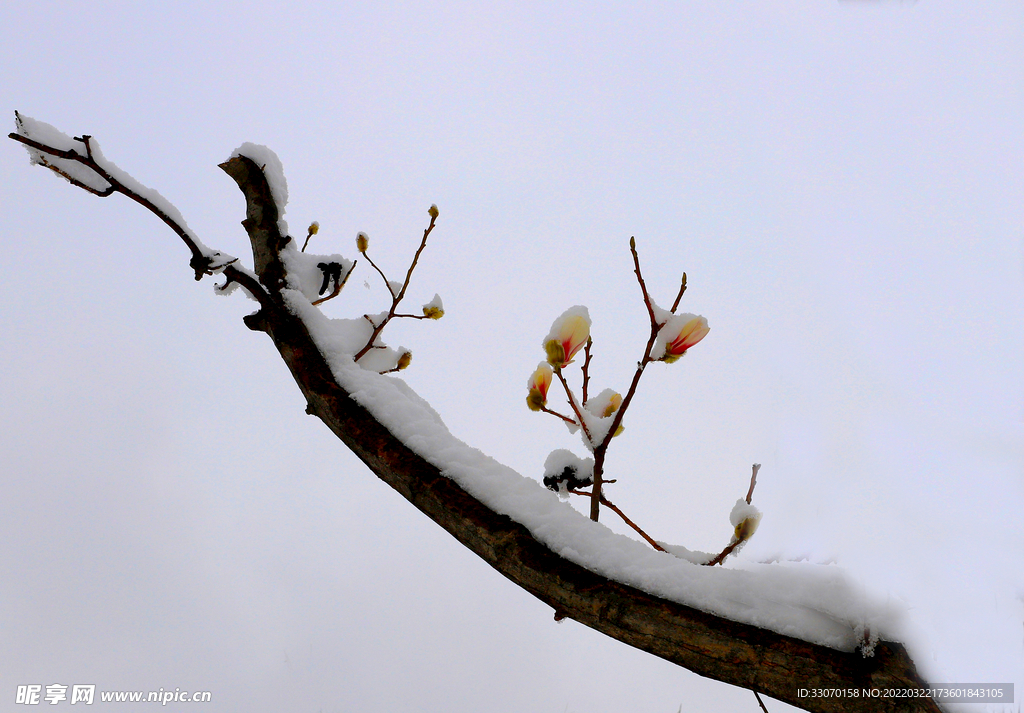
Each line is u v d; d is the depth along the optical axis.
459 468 2.78
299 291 2.97
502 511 2.75
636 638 2.68
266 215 3.03
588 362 2.90
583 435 2.84
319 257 3.01
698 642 2.66
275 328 2.94
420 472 2.78
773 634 2.65
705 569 2.70
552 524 2.73
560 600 2.70
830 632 2.65
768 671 2.64
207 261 2.97
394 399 2.84
